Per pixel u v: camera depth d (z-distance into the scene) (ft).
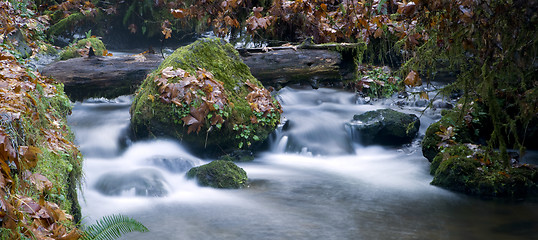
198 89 20.97
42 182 9.25
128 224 9.85
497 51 14.44
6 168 8.04
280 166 21.21
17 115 9.00
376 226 13.66
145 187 16.19
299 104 29.86
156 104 21.01
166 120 20.97
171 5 39.96
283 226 13.53
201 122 20.70
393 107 29.30
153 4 43.75
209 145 21.56
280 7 29.73
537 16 13.12
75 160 12.98
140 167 18.83
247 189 17.42
